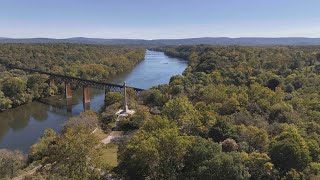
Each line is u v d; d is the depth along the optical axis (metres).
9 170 84.88
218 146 74.94
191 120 96.88
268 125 101.12
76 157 68.25
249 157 74.38
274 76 175.12
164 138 72.12
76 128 102.56
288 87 154.75
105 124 124.06
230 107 118.25
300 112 114.00
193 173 69.56
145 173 71.88
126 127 120.06
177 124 98.94
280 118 108.50
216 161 67.25
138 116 120.19
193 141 75.94
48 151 86.62
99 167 72.94
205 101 131.88
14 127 149.12
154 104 147.50
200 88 153.75
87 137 77.00
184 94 151.75
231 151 78.81
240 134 91.44
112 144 103.31
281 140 79.50
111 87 188.50
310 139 85.69
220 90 142.38
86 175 67.12
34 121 158.75
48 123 154.12
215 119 100.00
